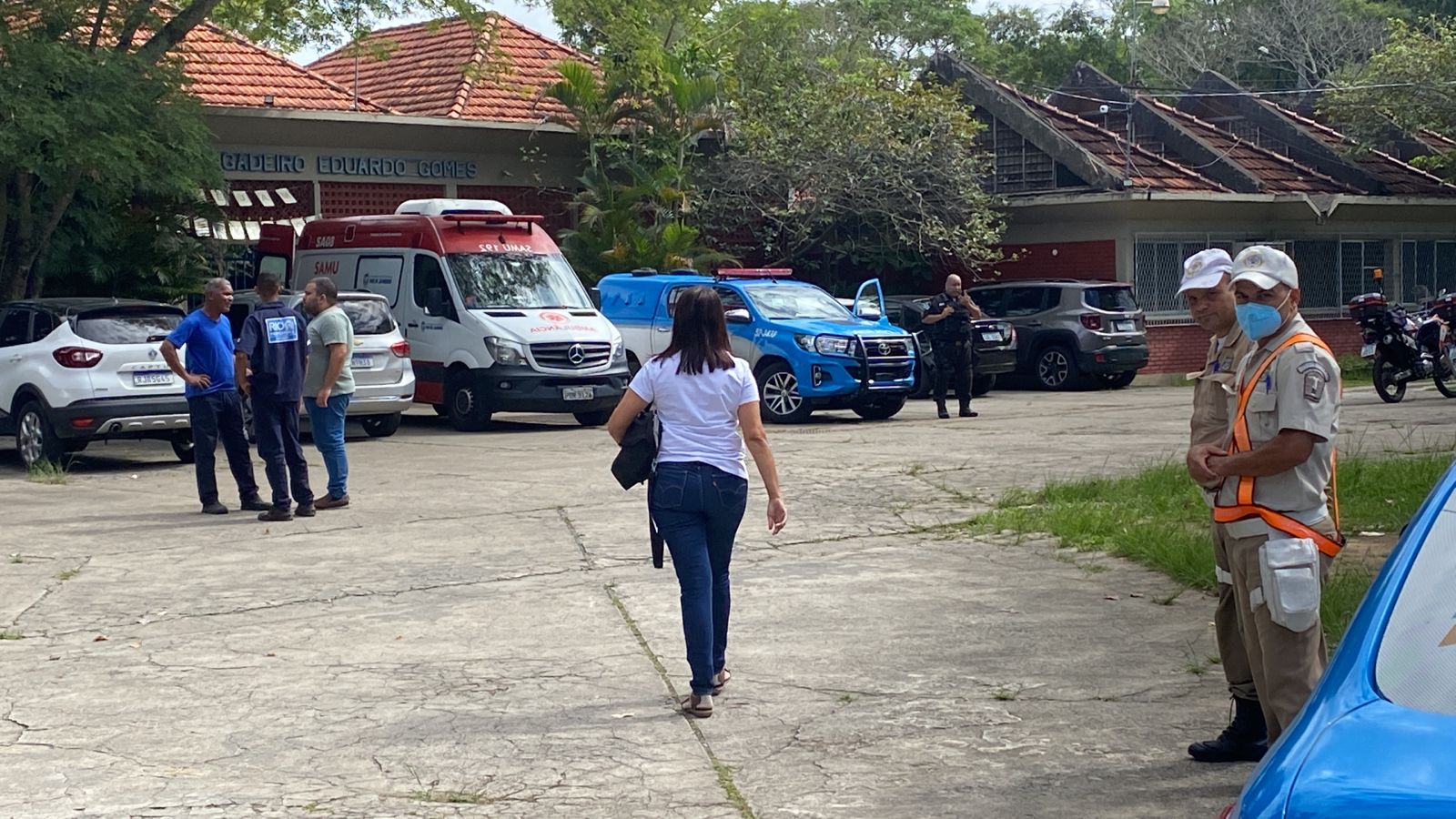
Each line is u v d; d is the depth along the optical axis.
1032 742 6.16
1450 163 33.53
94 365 15.44
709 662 6.58
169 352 12.29
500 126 26.89
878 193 28.27
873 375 19.77
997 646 7.68
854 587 9.16
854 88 28.64
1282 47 53.88
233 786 5.77
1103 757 5.94
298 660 7.66
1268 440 5.16
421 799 5.61
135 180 19.06
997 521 11.11
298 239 22.06
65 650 7.93
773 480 6.72
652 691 7.02
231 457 12.59
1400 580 3.17
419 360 20.02
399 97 28.83
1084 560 9.85
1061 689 6.89
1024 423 18.98
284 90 25.84
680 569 6.64
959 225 28.56
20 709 6.84
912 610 8.52
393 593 9.22
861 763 5.95
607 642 7.94
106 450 18.23
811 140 27.98
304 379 12.45
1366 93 33.91
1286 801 2.61
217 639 8.13
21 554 10.65
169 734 6.43
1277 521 5.16
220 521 12.15
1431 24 41.81
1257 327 5.14
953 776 5.76
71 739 6.38
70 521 12.16
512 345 19.23
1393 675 2.90
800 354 19.70
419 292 20.17
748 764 5.95
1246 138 36.47
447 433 19.44
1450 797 2.47
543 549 10.62
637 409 6.73
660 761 6.01
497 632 8.19
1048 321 26.22
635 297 21.92
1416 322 21.08
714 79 27.72
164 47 19.77
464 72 25.59
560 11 25.88
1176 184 29.17
